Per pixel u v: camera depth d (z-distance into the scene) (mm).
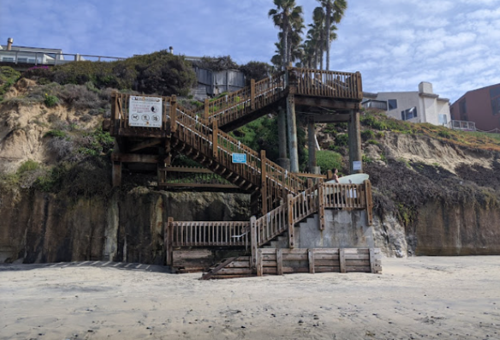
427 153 32062
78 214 17328
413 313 7039
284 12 37812
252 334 5730
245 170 16594
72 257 16734
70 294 9383
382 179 25656
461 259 20656
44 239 16844
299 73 21500
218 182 20078
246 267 12984
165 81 32469
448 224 24344
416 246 23234
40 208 17328
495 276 13461
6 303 8062
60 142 20359
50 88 25094
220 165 16531
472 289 10305
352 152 22391
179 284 11297
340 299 8688
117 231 17422
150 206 17609
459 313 6980
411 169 28422
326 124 31719
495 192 26734
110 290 10086
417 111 49344
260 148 25500
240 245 14367
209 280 12203
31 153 20141
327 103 21859
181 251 14352
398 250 22078
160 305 7941
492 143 38031
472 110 55688
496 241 24812
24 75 28734
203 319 6648
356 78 22406
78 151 20016
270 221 13789
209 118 20391
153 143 16688
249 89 22109
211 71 37688
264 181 16250
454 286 10930
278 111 23250
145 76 32031
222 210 18797
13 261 16703
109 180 18547
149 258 16797
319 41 45094
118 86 30422
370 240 14352
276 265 13273
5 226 17156
